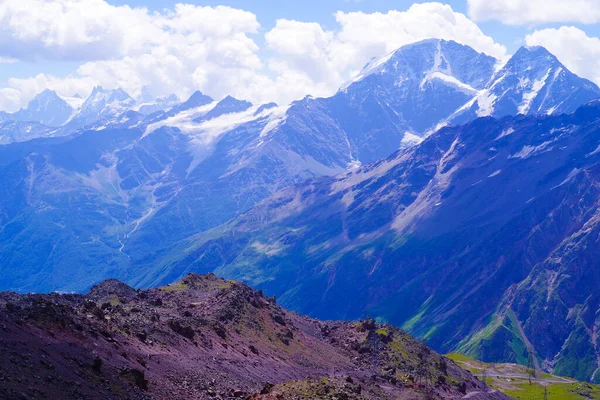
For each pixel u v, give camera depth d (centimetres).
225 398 10006
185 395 9469
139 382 8775
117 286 16162
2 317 8194
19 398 6625
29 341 7975
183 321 13712
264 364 13662
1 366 7062
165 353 10838
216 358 12169
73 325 9262
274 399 9019
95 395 7656
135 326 11356
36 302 9388
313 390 9519
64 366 7894
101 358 8769
